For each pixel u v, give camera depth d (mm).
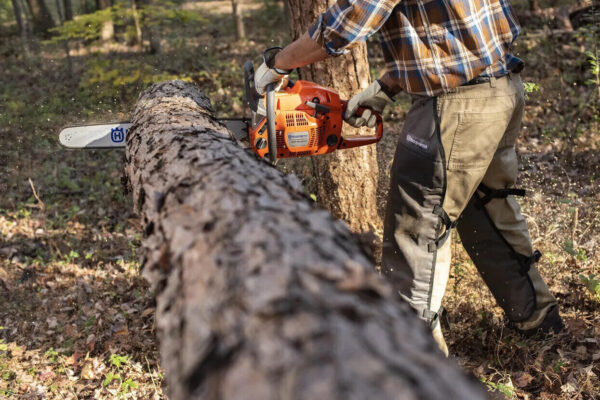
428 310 2436
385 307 875
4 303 3932
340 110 2656
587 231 3564
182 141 1888
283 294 864
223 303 932
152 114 2434
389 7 2072
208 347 889
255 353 781
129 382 2787
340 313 816
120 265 4320
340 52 2168
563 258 3305
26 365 3207
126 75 7227
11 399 2895
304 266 938
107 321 3537
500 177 2539
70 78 9977
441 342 2518
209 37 13367
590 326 2770
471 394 730
